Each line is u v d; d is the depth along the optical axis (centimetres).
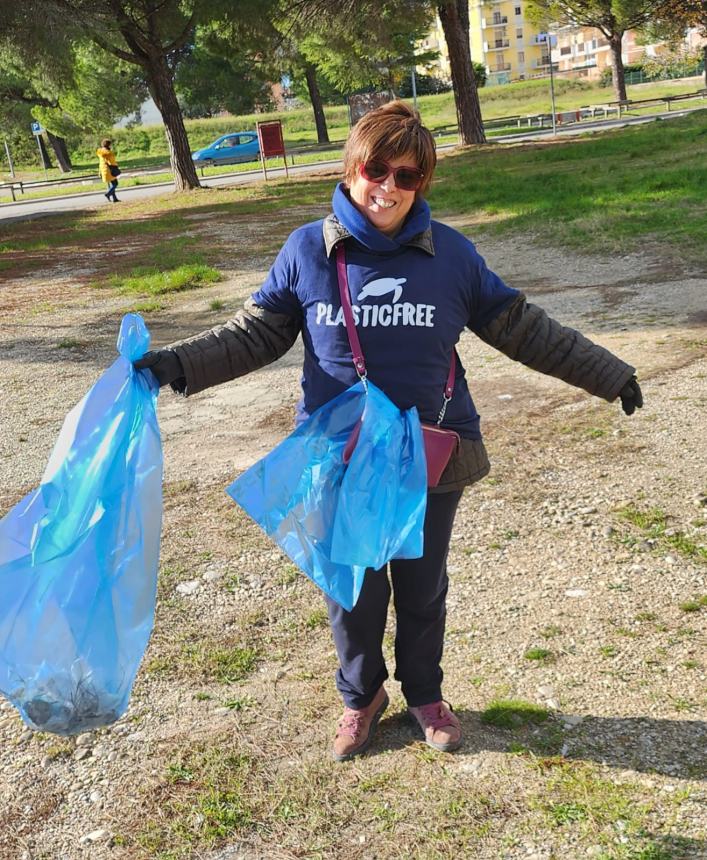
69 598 223
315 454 244
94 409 241
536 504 448
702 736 279
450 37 3064
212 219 1852
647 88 6744
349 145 242
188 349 254
